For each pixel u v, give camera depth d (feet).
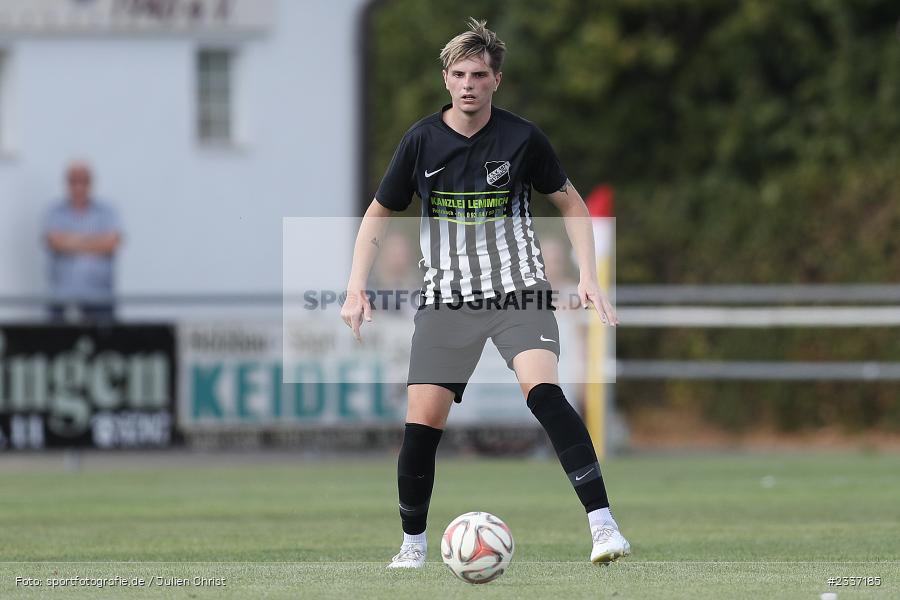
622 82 302.25
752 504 123.03
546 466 163.94
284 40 267.59
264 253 268.62
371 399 167.84
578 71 293.02
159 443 163.63
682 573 74.23
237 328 165.27
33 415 160.76
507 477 150.30
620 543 69.15
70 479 152.66
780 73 293.23
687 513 115.75
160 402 163.73
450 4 310.04
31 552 90.74
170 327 163.84
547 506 121.29
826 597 63.98
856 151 273.95
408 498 74.33
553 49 301.02
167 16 263.90
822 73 286.87
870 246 216.95
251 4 266.16
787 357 221.05
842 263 218.79
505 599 63.57
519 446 172.96
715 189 270.87
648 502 125.18
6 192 260.42
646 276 247.29
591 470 69.87
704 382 233.55
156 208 265.54
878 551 88.79
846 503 123.34
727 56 294.87
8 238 260.83
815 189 224.33
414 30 312.71
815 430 219.82
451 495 131.54
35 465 170.40
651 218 257.14
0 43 259.80
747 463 170.91
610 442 174.81
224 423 164.86
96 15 262.47
